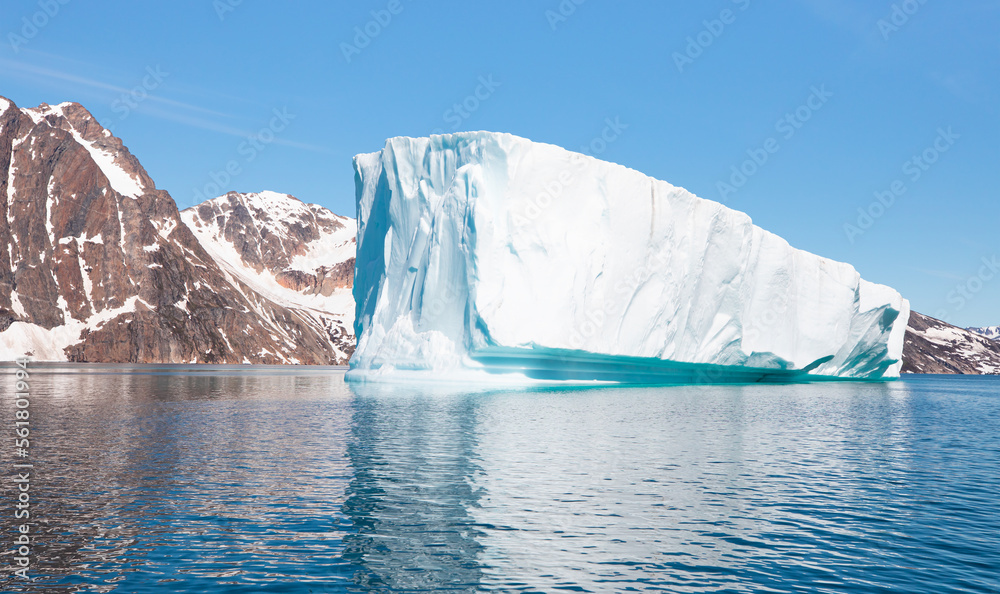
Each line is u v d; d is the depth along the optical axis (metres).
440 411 26.58
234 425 22.52
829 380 70.31
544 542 10.10
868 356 66.12
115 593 8.12
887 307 60.72
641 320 42.19
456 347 37.78
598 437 19.95
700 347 48.25
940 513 12.19
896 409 36.19
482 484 13.56
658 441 19.58
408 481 13.77
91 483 13.48
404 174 42.56
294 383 52.47
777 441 20.91
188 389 43.16
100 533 10.31
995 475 15.95
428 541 10.07
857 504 12.74
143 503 11.98
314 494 12.68
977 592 8.50
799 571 9.14
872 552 9.95
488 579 8.66
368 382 40.84
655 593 8.30
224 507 11.73
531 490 13.14
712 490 13.55
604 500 12.49
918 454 19.23
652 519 11.37
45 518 11.03
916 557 9.77
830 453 18.97
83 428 21.83
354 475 14.32
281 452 17.06
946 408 38.94
